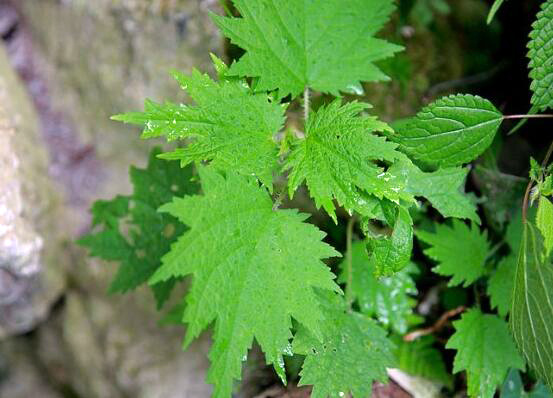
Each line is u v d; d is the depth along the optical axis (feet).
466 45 2.82
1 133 2.81
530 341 2.09
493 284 2.30
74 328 3.29
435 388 2.41
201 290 1.99
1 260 2.75
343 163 1.99
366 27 2.23
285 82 2.16
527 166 2.59
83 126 3.12
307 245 2.00
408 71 2.75
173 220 2.45
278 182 2.32
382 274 2.04
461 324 2.24
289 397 2.42
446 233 2.30
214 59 2.10
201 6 2.66
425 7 2.82
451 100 2.06
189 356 2.96
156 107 2.03
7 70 3.02
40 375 3.68
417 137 2.08
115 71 2.91
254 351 2.54
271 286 2.00
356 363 2.13
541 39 2.03
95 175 3.15
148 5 2.75
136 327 3.05
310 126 2.08
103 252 2.47
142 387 3.03
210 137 2.05
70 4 2.93
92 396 3.36
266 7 2.14
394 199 1.96
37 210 2.96
